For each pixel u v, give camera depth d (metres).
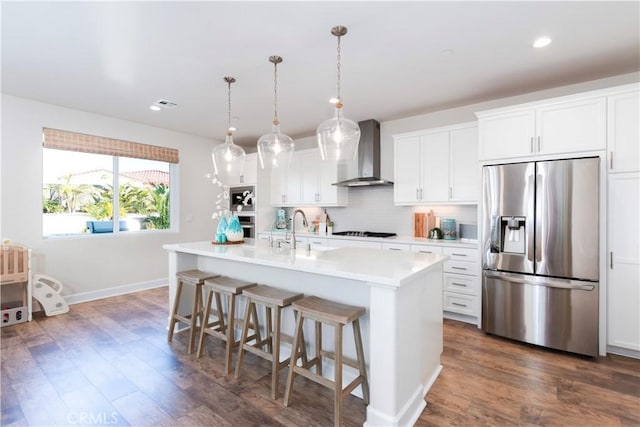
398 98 3.64
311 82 3.18
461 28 2.26
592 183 2.59
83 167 4.25
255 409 1.95
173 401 2.02
